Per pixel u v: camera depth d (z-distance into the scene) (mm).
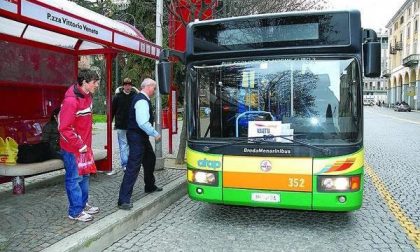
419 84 62812
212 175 5430
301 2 14656
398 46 76812
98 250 4781
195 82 5730
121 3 24984
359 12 5289
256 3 12656
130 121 5906
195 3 9812
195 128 5652
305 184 5066
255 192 5234
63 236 4656
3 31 7152
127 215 5473
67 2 7324
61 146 5176
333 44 5309
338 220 6035
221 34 5695
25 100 7832
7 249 4270
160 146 9141
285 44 5473
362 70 5281
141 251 4828
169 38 10844
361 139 5141
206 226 5773
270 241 5168
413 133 21094
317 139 5191
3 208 5859
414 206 6820
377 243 5098
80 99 5090
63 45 8492
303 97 5352
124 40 7699
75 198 5184
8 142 6953
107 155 8492
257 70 5535
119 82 26922
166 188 7059
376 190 7969
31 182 7668
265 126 5352
